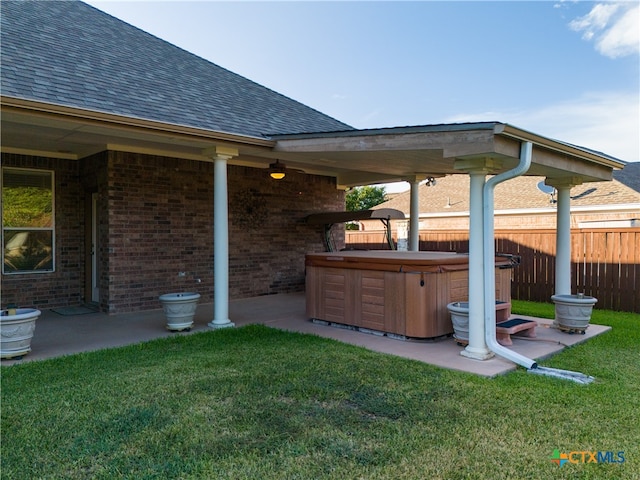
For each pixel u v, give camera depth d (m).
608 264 8.97
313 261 7.26
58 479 2.67
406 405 3.79
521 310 8.67
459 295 6.33
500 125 4.31
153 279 8.41
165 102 6.56
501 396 4.00
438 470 2.80
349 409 3.71
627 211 13.23
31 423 3.40
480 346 5.19
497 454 3.00
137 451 3.00
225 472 2.76
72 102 5.16
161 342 5.84
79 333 6.44
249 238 9.95
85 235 8.77
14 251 8.02
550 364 5.05
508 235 10.46
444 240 12.05
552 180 6.91
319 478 2.71
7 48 6.09
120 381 4.33
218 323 6.78
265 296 10.18
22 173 8.09
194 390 4.11
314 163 8.76
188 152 8.41
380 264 6.30
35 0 8.83
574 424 3.44
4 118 4.93
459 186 20.58
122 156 7.91
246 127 6.94
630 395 4.05
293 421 3.47
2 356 5.01
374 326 6.42
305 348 5.57
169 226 8.62
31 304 8.17
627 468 2.83
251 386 4.21
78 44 7.61
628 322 7.56
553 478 2.72
